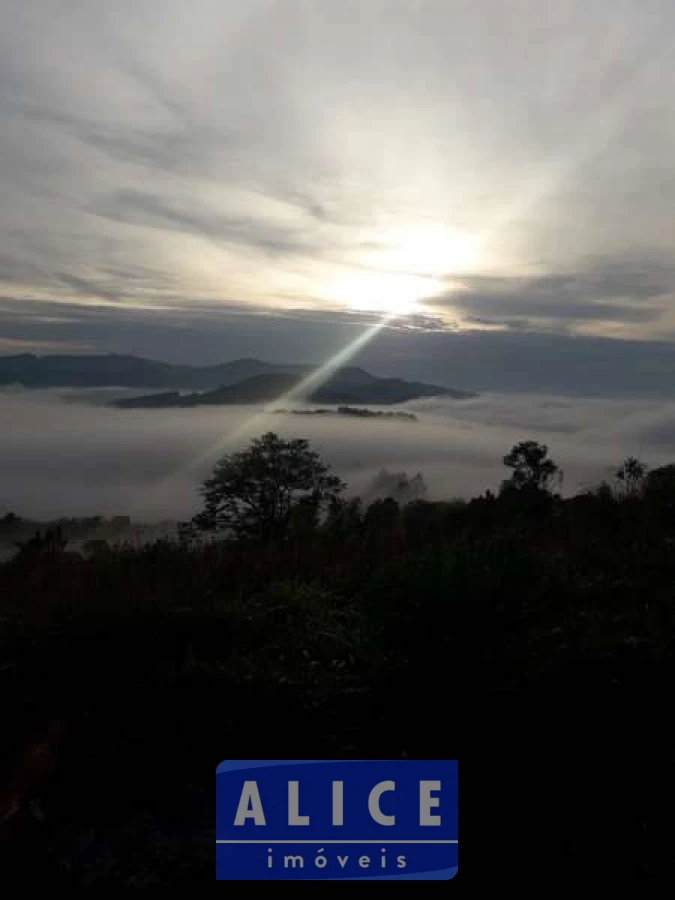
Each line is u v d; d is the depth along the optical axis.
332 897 3.10
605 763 3.60
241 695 4.23
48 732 4.02
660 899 2.96
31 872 3.15
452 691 4.16
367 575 6.87
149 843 3.28
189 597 5.78
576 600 5.58
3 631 5.10
